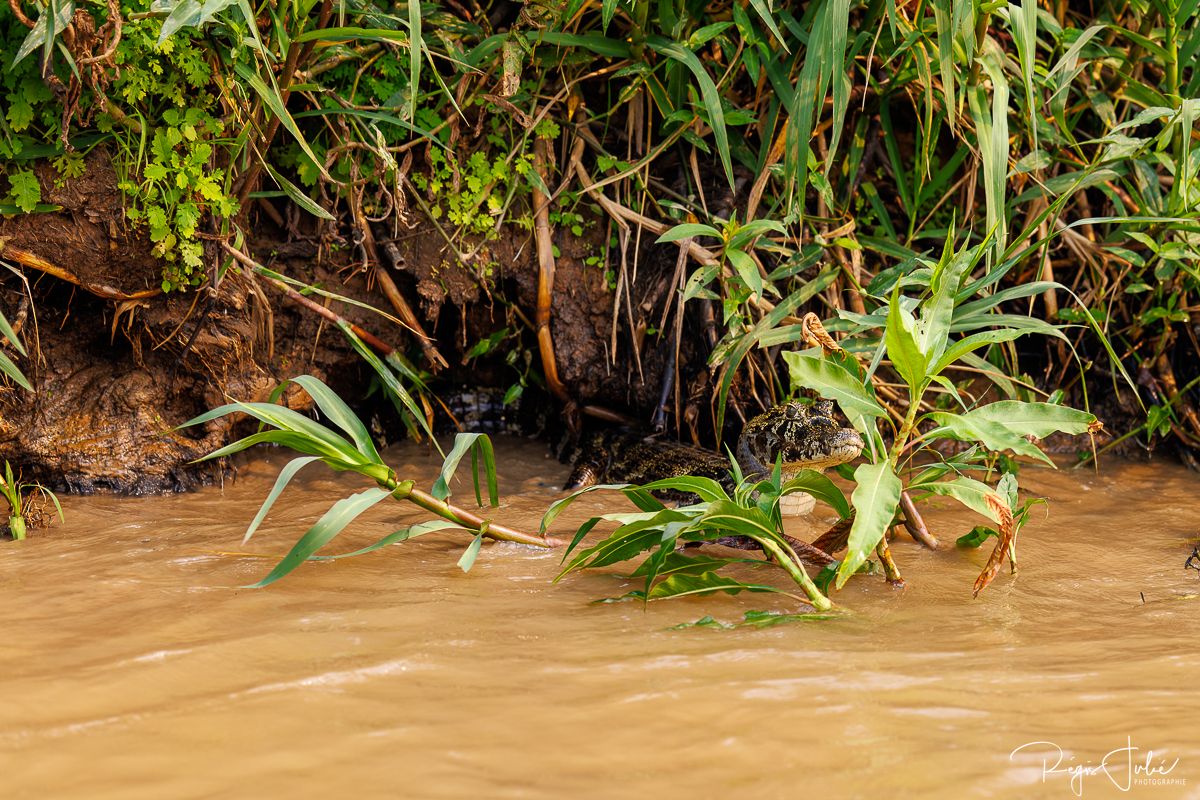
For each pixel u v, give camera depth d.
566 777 2.19
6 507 4.79
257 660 2.92
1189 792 2.12
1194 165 5.12
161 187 4.84
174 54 4.61
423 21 5.40
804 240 5.86
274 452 5.99
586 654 2.98
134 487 5.24
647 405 6.21
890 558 3.85
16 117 4.55
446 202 5.69
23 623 3.26
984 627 3.31
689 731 2.42
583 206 5.93
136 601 3.50
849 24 5.54
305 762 2.26
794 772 2.22
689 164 5.88
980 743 2.36
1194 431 6.08
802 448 4.86
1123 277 6.18
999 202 4.66
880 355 4.11
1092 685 2.72
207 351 5.32
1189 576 4.00
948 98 4.79
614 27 5.68
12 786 2.15
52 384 5.21
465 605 3.50
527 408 6.65
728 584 3.55
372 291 5.80
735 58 5.34
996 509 3.61
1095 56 5.86
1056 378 6.48
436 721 2.48
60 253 4.87
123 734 2.41
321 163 5.30
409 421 6.17
